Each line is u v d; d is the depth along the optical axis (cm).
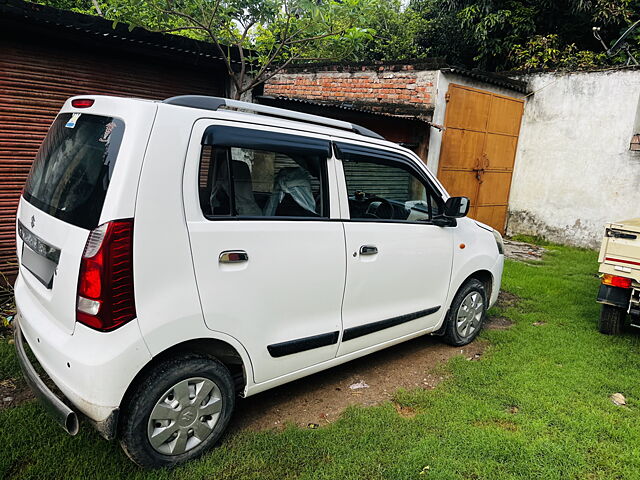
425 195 379
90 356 211
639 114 884
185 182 233
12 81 445
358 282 320
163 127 228
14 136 456
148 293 221
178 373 238
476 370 383
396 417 308
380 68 866
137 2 416
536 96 995
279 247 270
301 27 503
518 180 1041
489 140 943
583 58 1088
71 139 257
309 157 293
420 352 425
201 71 563
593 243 952
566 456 276
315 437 283
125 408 227
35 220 260
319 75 956
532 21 1190
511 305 575
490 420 314
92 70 487
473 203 955
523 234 1047
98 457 250
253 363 270
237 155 256
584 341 461
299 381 360
